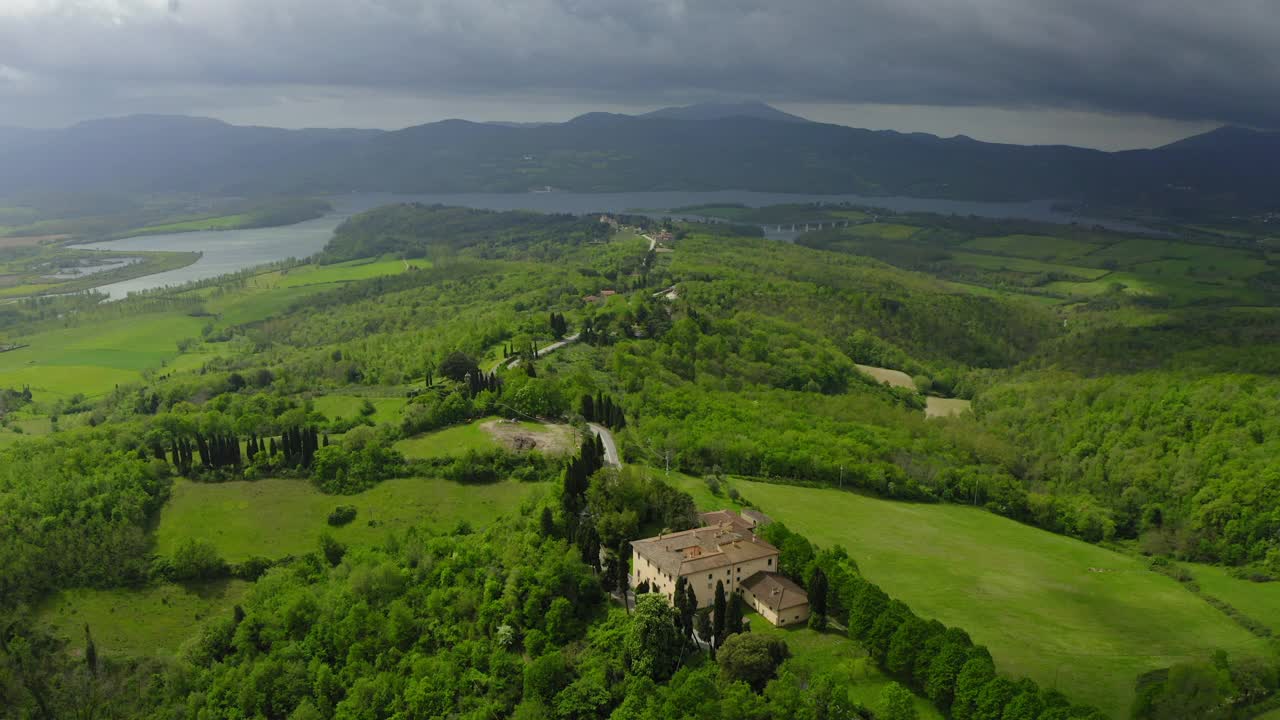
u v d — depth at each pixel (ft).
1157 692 334.85
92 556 522.47
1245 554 559.38
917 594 437.17
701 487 569.64
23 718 422.82
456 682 387.75
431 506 582.76
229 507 591.37
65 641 473.26
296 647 434.30
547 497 520.42
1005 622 412.16
